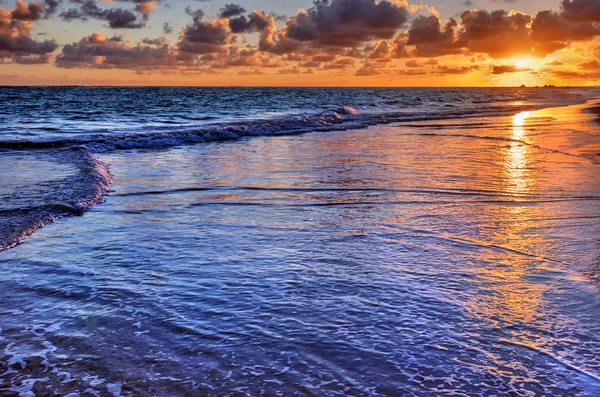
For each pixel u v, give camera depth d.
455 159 11.62
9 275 4.45
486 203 7.21
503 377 2.87
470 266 4.63
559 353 3.12
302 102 57.06
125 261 4.81
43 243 5.40
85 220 6.35
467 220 6.27
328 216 6.50
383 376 2.88
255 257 4.89
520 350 3.15
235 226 6.04
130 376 2.88
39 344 3.24
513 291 4.06
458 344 3.22
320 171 10.03
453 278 4.33
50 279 4.36
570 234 5.67
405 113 32.97
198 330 3.41
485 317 3.60
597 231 5.79
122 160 11.92
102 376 2.88
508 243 5.34
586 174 9.60
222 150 13.86
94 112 35.81
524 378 2.86
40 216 6.37
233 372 2.91
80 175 9.32
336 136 17.72
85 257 4.94
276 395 2.70
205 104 50.81
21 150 13.18
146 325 3.49
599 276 4.39
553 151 13.12
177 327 3.45
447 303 3.83
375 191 8.07
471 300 3.88
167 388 2.76
